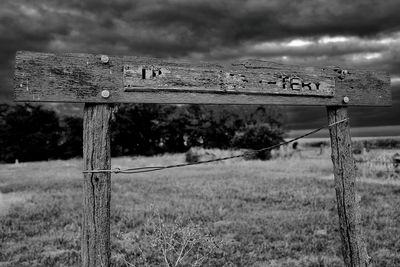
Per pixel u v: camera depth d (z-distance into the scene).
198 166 31.36
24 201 14.60
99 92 4.19
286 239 9.42
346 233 5.38
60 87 4.04
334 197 15.04
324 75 5.42
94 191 4.14
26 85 3.92
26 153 58.31
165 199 14.95
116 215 11.88
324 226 10.54
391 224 10.57
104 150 4.22
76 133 60.47
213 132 57.38
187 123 61.88
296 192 16.41
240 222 11.07
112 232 9.92
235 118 55.38
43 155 59.41
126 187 18.59
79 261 7.87
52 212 12.70
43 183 20.52
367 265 5.34
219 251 8.27
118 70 4.28
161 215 11.67
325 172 24.70
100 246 4.09
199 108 60.25
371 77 5.79
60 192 17.14
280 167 28.64
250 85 4.91
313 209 12.98
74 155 60.59
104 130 4.24
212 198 15.27
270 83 5.04
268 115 50.06
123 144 63.69
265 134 38.72
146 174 25.31
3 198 15.28
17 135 58.06
